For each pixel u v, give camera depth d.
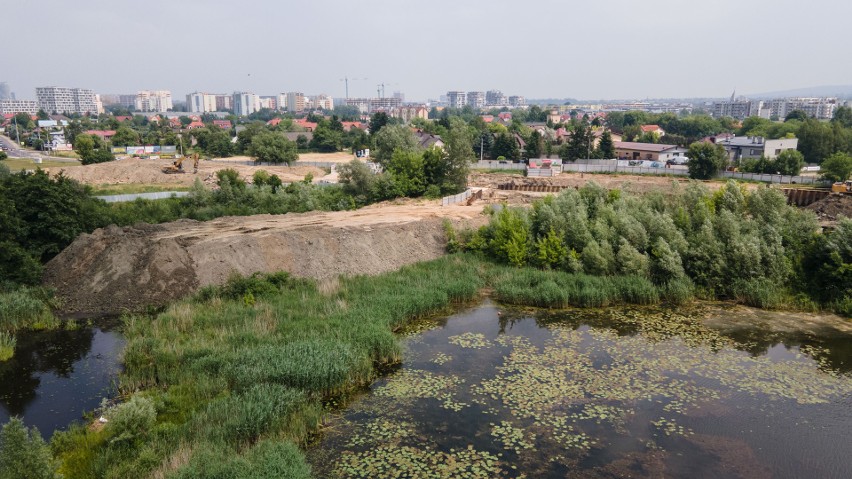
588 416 19.25
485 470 16.12
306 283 31.41
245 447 16.64
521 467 16.31
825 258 32.03
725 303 31.88
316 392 20.14
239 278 30.00
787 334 27.25
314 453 16.88
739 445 17.69
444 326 28.05
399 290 30.78
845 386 21.86
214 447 16.05
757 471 16.36
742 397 20.86
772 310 30.75
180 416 18.34
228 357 21.67
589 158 99.94
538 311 30.42
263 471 14.74
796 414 19.69
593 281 32.81
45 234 34.62
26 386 20.89
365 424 18.56
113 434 16.59
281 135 103.00
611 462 16.62
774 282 32.19
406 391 20.88
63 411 19.05
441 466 16.27
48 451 14.33
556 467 16.33
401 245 38.12
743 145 97.81
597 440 17.78
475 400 20.27
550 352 24.73
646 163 92.94
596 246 34.78
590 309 30.86
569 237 37.00
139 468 15.15
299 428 17.64
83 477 15.17
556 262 36.06
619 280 32.81
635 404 20.19
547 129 147.62
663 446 17.53
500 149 107.12
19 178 35.56
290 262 33.28
